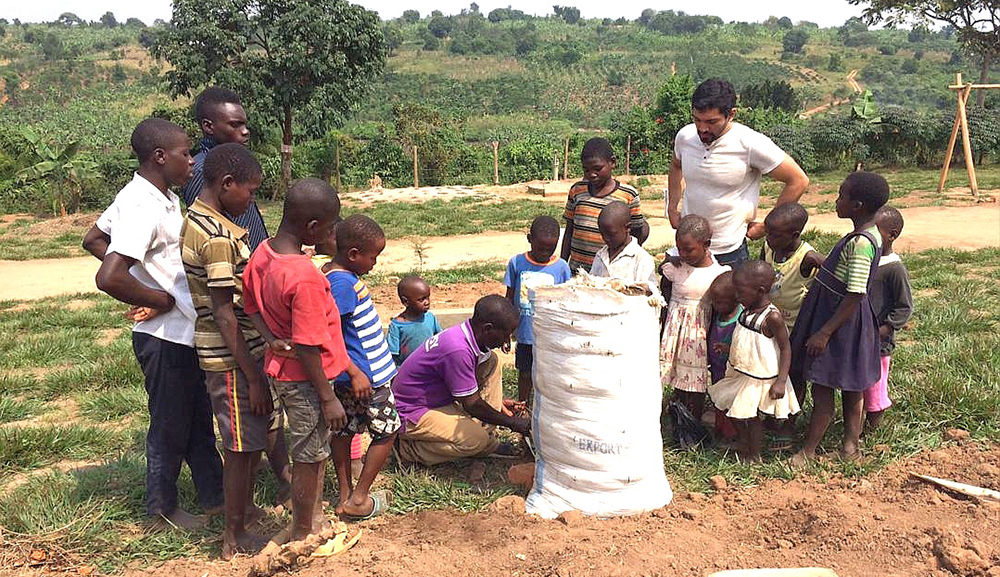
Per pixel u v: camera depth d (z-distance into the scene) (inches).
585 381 151.3
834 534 143.7
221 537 154.2
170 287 145.5
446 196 989.2
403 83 3912.4
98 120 2876.5
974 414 194.1
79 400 242.5
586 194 220.4
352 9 981.2
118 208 138.3
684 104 1339.8
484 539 148.0
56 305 427.5
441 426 179.0
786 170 190.9
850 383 168.9
